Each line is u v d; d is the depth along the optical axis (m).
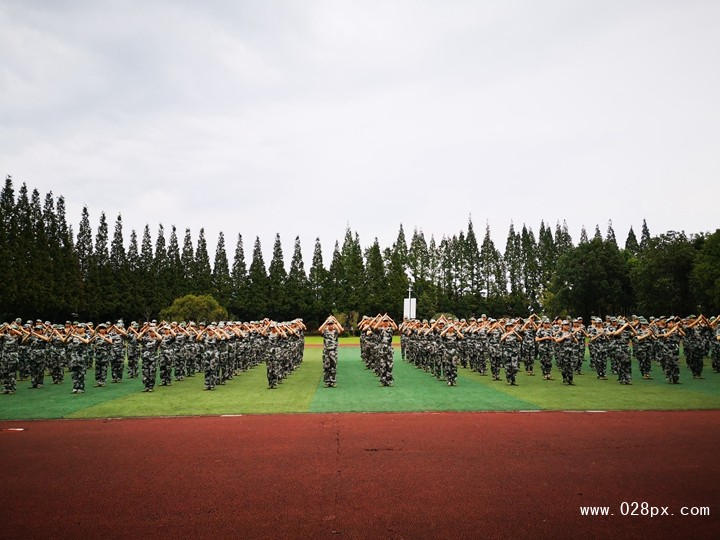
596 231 83.25
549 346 18.25
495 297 72.88
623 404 12.71
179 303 53.91
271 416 11.51
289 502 6.18
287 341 19.95
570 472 7.18
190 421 11.04
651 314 39.69
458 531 5.32
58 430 10.24
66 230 57.03
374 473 7.23
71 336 16.03
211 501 6.23
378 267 65.19
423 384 17.17
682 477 6.94
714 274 31.83
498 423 10.49
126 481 7.01
